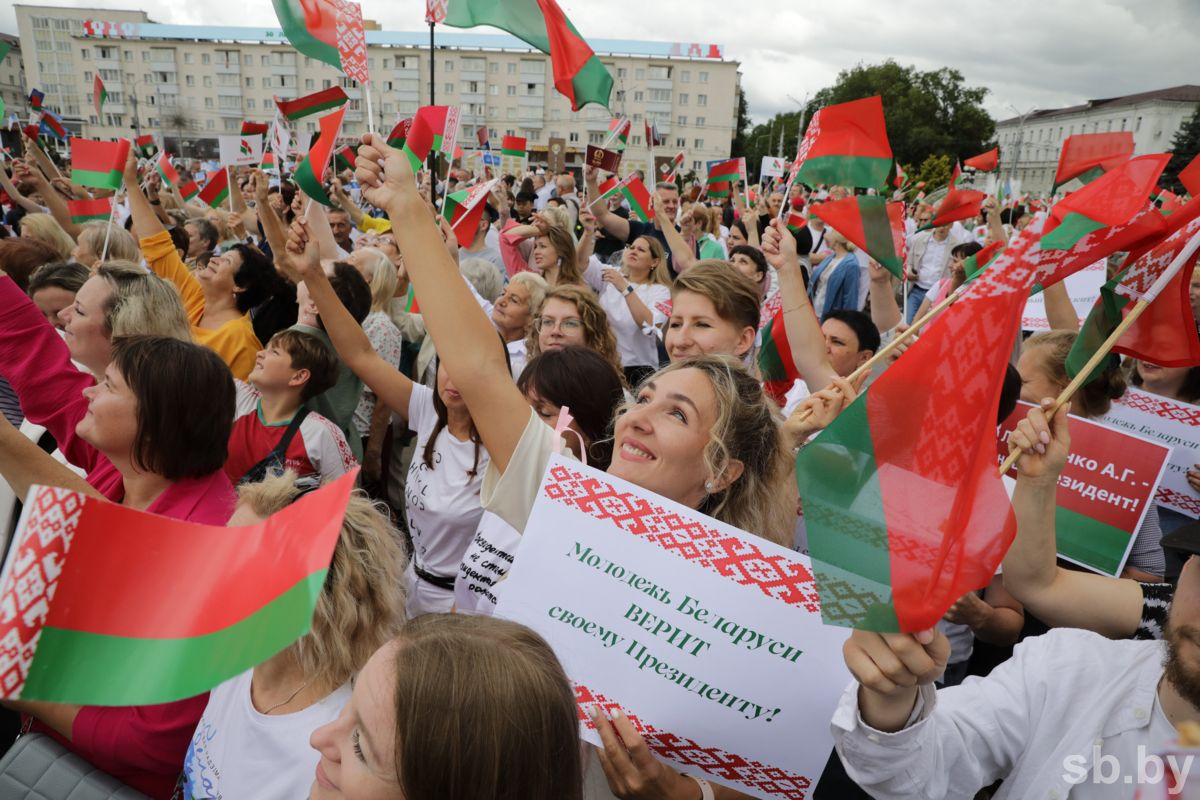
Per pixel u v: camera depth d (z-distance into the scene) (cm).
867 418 122
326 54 250
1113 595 177
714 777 148
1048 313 396
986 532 121
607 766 150
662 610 147
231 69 6800
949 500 121
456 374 184
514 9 331
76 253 507
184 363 217
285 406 328
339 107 518
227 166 901
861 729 132
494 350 188
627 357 577
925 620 116
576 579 150
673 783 150
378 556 168
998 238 573
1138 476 276
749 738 145
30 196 985
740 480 181
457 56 7238
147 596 91
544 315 388
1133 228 173
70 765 182
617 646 149
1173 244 172
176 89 6762
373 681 108
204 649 87
